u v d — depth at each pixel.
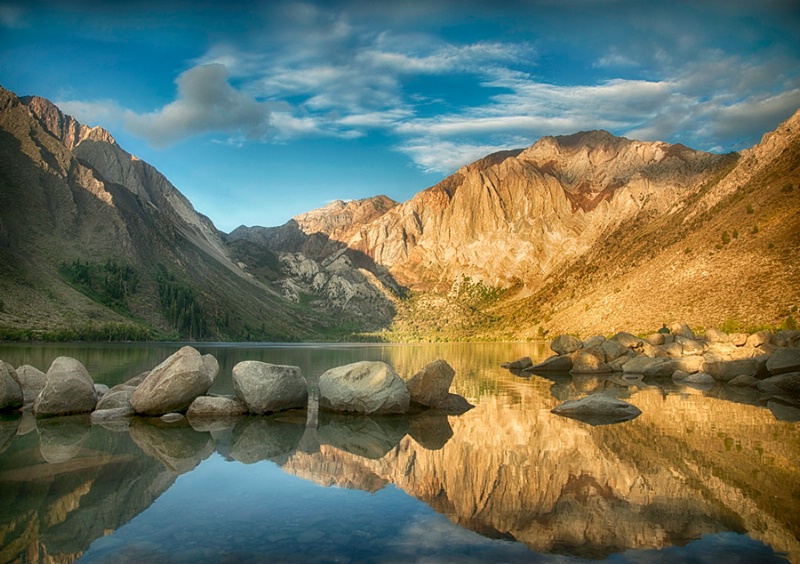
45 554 8.20
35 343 105.94
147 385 23.72
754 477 12.96
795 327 75.44
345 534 9.25
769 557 8.22
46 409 22.81
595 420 22.36
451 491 12.01
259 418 23.20
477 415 24.23
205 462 14.76
